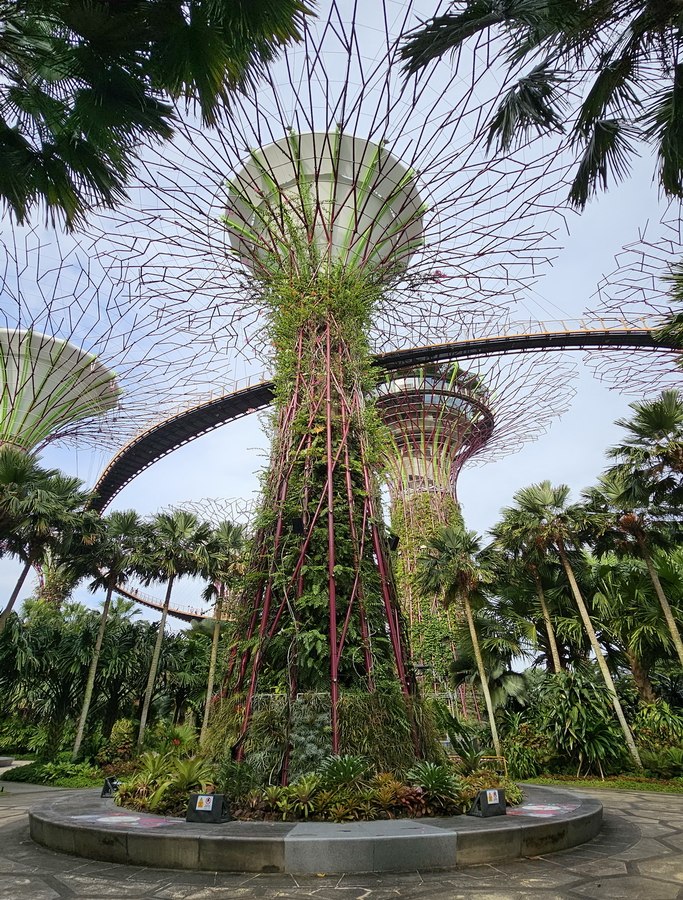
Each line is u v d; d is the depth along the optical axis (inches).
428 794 251.8
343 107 382.3
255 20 229.3
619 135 281.9
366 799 243.6
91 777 720.3
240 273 478.9
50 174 299.4
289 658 308.3
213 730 317.7
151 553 935.0
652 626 691.4
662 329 534.0
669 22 227.1
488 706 754.8
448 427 1448.1
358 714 288.2
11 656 812.0
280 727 289.4
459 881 177.8
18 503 682.8
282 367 413.1
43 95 275.6
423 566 866.8
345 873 186.7
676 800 434.3
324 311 417.7
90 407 898.7
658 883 175.6
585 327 1296.8
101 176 304.8
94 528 845.2
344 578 331.6
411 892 166.4
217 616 958.4
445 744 378.0
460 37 245.4
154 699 1067.3
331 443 368.5
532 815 247.8
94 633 933.8
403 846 192.7
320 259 446.3
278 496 358.6
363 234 476.7
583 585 831.7
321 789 252.2
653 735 673.6
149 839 202.2
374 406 418.3
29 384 879.1
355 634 320.2
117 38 233.9
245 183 459.2
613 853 220.5
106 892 169.0
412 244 494.0
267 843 191.3
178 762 282.0
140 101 259.4
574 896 162.2
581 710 666.8
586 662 855.7
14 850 232.4
